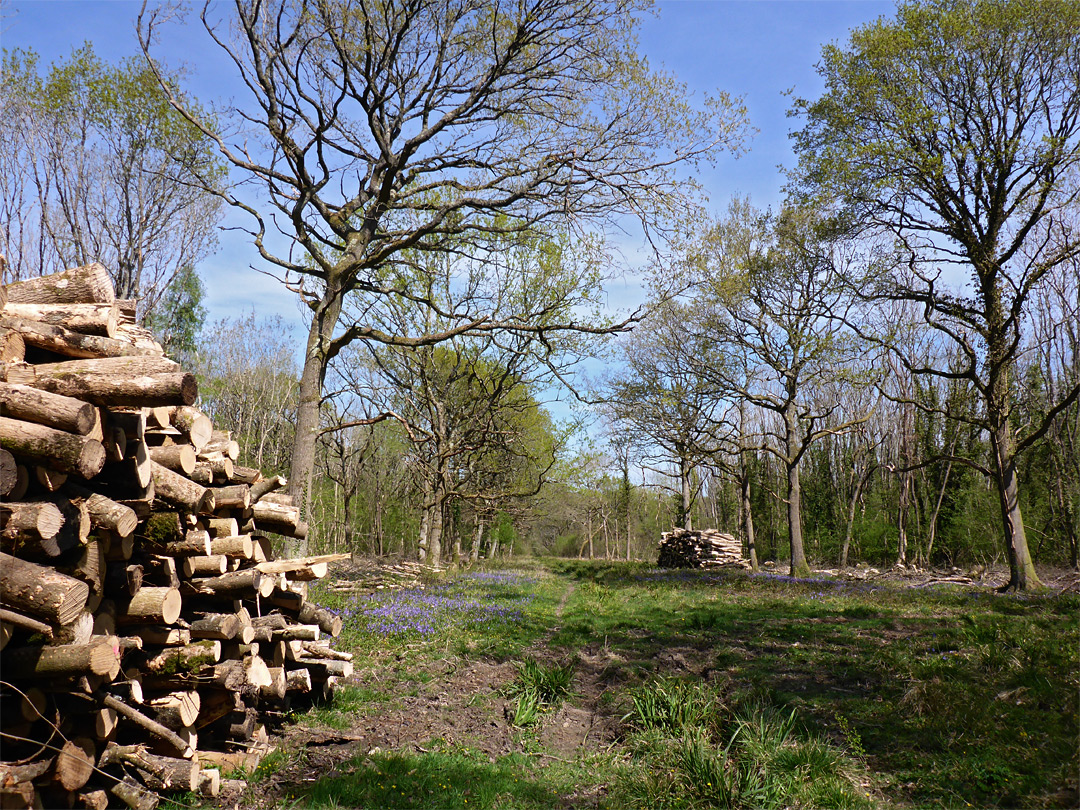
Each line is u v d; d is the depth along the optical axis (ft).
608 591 58.95
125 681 13.88
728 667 27.12
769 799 14.78
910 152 61.36
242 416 117.70
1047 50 56.54
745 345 83.25
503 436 72.33
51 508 11.44
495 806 14.98
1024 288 56.39
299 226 47.39
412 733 19.40
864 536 109.91
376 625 33.53
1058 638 27.58
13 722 11.84
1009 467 59.36
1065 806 13.89
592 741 19.90
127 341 15.12
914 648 28.32
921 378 107.55
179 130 70.08
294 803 14.52
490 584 64.03
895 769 16.67
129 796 13.25
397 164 46.55
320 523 86.33
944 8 60.23
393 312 72.43
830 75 66.59
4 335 12.55
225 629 15.44
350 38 47.03
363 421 47.98
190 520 15.74
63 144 71.82
